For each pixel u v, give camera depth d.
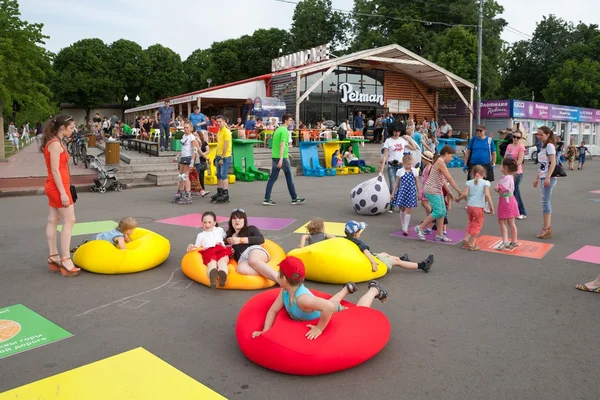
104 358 3.82
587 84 45.47
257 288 5.45
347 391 3.35
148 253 6.09
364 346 3.66
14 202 11.61
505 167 7.11
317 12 50.62
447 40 36.09
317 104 27.75
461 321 4.59
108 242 6.04
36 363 3.73
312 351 3.50
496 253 7.07
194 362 3.77
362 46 42.78
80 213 10.08
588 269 6.29
